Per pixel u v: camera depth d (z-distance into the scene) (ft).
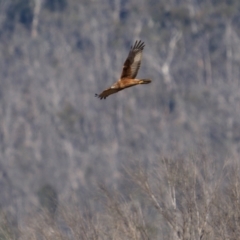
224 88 255.91
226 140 228.63
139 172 88.79
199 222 83.92
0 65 273.75
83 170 217.77
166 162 87.92
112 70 272.10
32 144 240.94
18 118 252.62
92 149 232.12
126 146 231.09
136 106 250.78
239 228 83.10
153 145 223.51
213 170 86.99
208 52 273.13
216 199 84.28
